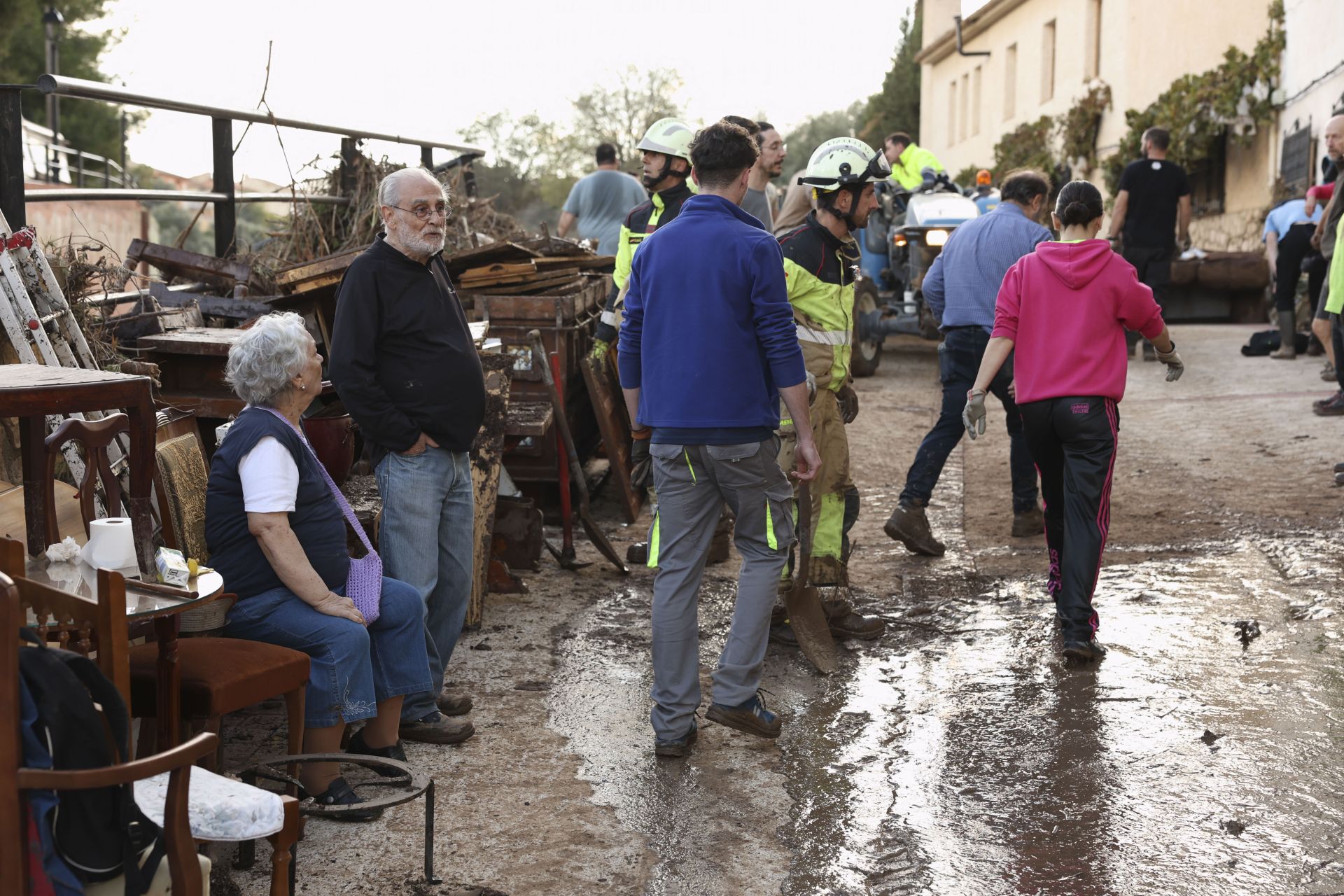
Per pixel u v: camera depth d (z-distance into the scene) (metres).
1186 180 11.98
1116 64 24.03
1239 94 18.30
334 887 3.17
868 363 12.16
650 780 3.85
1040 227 6.04
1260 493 6.96
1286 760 3.82
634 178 10.87
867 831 3.50
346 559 3.76
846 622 5.16
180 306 6.01
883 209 13.13
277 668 3.30
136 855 2.38
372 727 3.87
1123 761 3.88
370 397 4.00
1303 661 4.61
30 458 3.29
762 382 3.94
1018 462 6.47
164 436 4.25
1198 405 9.63
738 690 4.08
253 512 3.50
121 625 2.65
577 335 7.11
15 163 4.84
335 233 8.12
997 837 3.43
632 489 7.04
